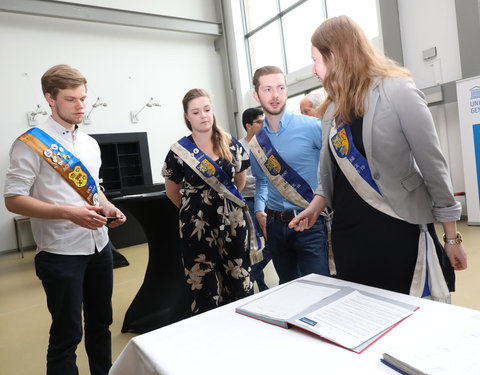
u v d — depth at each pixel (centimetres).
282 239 169
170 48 777
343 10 609
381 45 527
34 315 293
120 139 699
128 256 499
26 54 633
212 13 826
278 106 160
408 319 71
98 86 697
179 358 67
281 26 729
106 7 682
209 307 176
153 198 220
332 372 58
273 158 163
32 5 618
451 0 448
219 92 838
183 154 171
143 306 239
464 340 60
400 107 91
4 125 614
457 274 269
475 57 423
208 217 174
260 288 275
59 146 141
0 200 617
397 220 99
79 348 221
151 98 743
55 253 139
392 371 56
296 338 70
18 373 198
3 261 551
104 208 154
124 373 78
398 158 95
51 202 140
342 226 108
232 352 68
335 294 86
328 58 102
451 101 455
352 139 100
